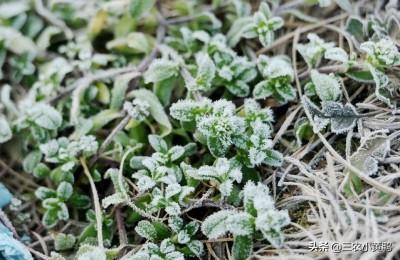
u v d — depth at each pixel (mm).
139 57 365
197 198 301
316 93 316
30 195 337
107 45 364
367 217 268
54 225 320
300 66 342
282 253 276
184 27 363
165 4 382
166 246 286
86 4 381
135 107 322
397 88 312
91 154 323
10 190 340
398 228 268
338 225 272
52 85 347
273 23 337
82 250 291
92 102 352
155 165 300
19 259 284
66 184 319
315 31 351
